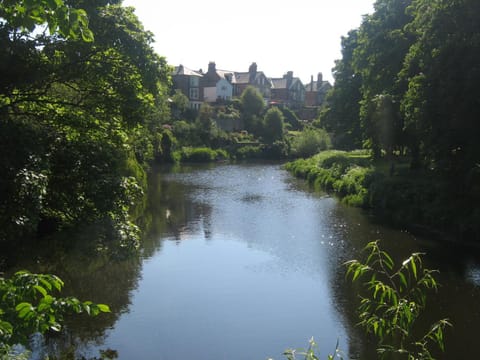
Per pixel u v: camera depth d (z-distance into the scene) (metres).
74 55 14.66
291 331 10.37
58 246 14.96
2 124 12.45
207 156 56.00
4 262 13.71
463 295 12.22
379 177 25.77
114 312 11.20
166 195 29.25
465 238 17.36
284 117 79.38
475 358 9.06
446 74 18.11
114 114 15.74
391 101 26.28
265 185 34.16
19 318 3.98
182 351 9.41
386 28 29.06
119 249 14.57
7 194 11.50
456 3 18.47
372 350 9.47
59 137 14.58
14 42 13.16
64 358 8.92
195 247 17.20
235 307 11.67
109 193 14.82
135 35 15.08
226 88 83.25
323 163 38.75
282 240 18.11
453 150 19.12
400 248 16.55
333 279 13.71
